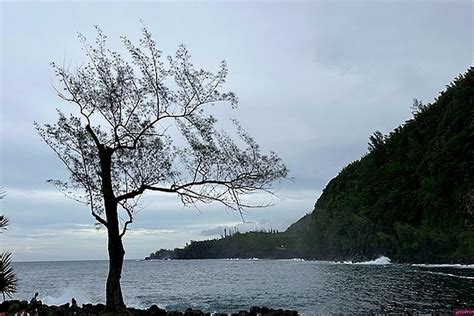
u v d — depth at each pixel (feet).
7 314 75.72
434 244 384.27
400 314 106.42
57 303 146.10
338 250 510.99
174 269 493.36
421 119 535.19
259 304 141.49
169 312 98.99
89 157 69.51
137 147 68.95
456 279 211.20
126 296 180.14
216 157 67.46
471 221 385.29
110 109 69.36
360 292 166.81
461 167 402.93
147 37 108.37
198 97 69.77
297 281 240.73
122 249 68.80
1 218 25.45
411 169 478.59
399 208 449.89
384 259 428.56
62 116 69.31
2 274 23.31
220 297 169.17
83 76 74.49
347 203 532.73
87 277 351.46
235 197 67.92
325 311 118.21
